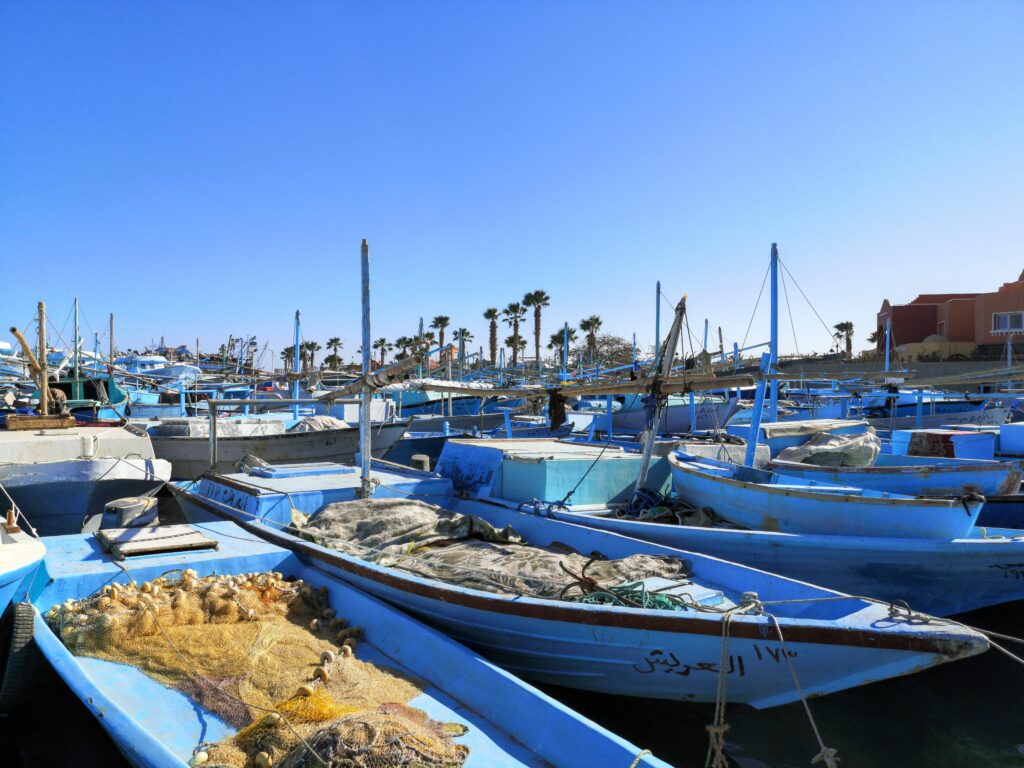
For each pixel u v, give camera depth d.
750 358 20.95
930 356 44.53
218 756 4.59
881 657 5.50
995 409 24.08
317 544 8.39
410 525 8.88
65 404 19.64
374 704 5.21
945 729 6.96
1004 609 9.13
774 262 15.76
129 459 12.38
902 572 8.13
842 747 6.67
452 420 26.61
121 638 6.14
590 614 6.11
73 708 6.25
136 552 7.75
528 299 65.69
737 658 5.82
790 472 11.89
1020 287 42.56
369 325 9.92
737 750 6.59
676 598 6.58
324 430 18.50
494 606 6.49
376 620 6.80
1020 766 6.35
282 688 5.45
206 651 5.98
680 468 10.83
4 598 6.16
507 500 10.72
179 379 30.12
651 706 6.84
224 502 10.70
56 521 11.56
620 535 8.86
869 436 13.26
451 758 4.48
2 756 6.17
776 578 7.06
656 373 10.36
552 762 4.68
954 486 10.57
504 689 5.36
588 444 12.53
